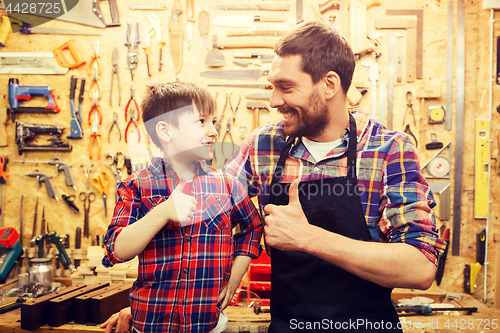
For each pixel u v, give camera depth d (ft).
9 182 7.18
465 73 6.58
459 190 6.52
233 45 6.82
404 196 2.83
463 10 6.49
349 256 2.59
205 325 3.30
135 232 2.90
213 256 3.38
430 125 6.63
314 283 3.01
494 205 6.57
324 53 2.84
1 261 6.59
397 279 2.59
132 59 6.91
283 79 2.87
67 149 7.00
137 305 3.29
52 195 7.04
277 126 3.64
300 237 2.64
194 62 6.92
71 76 7.09
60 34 7.06
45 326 4.70
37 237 6.63
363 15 6.57
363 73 6.73
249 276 6.02
